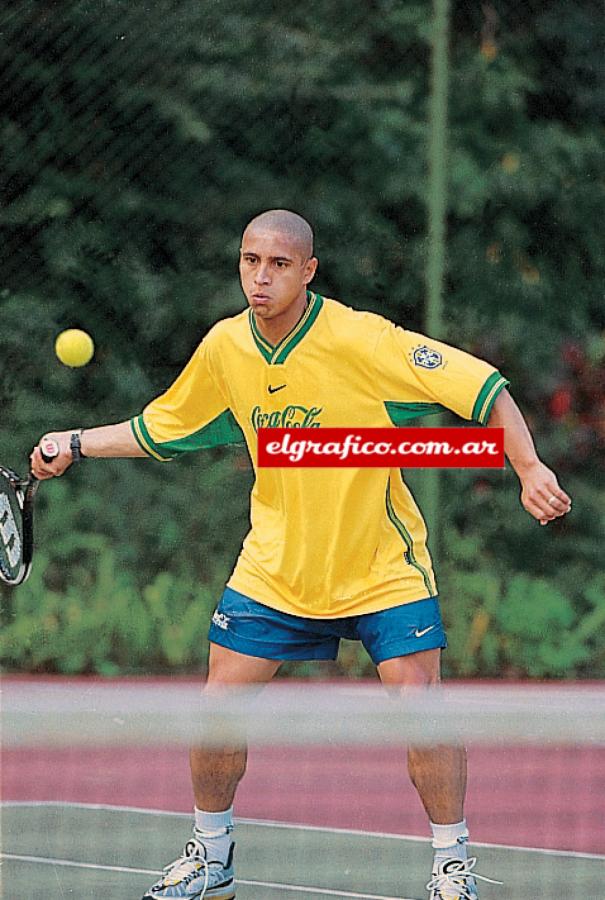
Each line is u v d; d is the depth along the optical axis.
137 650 23.47
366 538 10.78
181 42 25.19
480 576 24.06
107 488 24.69
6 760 16.59
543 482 10.48
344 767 16.42
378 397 10.78
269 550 11.06
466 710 9.59
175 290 25.42
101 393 25.14
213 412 11.52
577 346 26.41
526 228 26.28
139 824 13.97
